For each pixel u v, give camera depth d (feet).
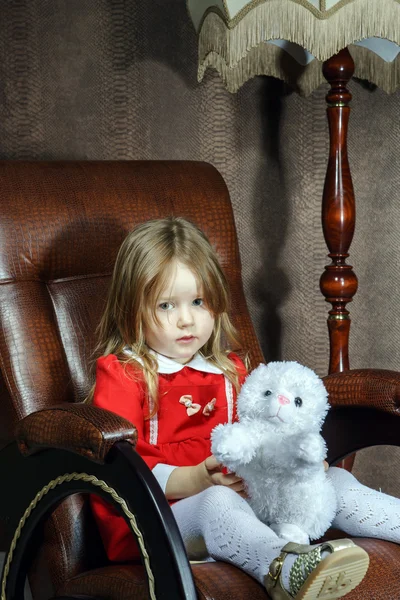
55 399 4.73
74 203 5.19
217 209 5.64
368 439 4.73
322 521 4.17
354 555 3.37
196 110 6.84
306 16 5.09
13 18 6.59
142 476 3.59
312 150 6.95
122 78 6.73
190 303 4.65
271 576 3.55
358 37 5.06
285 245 7.04
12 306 4.83
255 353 5.53
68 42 6.65
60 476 4.04
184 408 4.74
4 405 5.13
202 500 4.07
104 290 5.27
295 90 6.62
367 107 6.89
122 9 6.66
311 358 7.15
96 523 4.45
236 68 6.28
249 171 6.94
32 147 6.70
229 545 3.84
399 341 7.12
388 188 6.97
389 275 7.06
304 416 4.12
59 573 4.33
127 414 4.52
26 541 4.35
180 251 4.60
